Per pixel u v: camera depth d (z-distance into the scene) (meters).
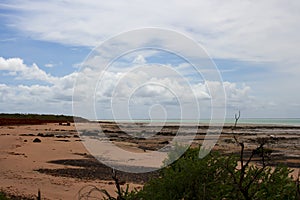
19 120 68.75
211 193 5.27
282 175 5.59
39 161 20.64
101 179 15.61
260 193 5.23
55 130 46.31
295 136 48.34
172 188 5.40
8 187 13.52
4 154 22.69
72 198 12.07
